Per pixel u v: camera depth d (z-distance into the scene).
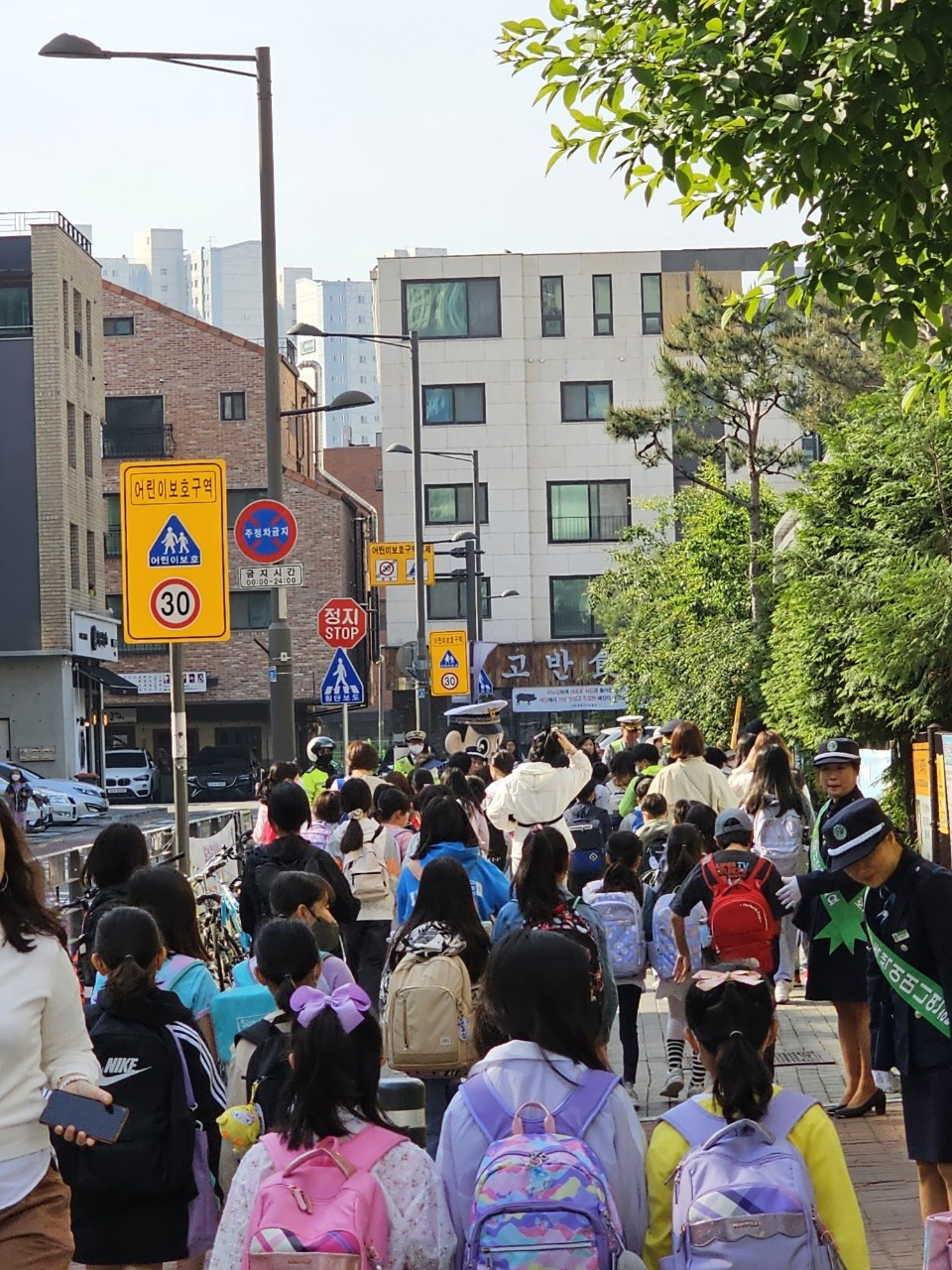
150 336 85.62
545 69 12.72
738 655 41.16
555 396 83.44
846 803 10.52
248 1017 7.96
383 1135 5.10
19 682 66.44
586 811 17.23
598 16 12.66
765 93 11.65
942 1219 5.29
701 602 47.75
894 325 12.21
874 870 7.59
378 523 99.88
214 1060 7.29
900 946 7.57
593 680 82.62
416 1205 5.03
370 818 16.20
